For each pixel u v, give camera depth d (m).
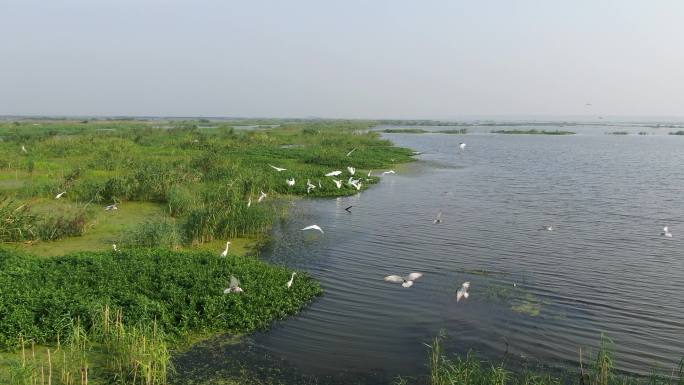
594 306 13.80
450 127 158.25
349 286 15.23
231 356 11.11
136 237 18.52
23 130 75.62
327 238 20.59
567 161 51.59
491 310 13.52
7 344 10.80
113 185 25.78
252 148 51.34
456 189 33.03
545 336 12.10
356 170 39.84
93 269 14.24
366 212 25.62
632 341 11.88
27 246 18.16
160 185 26.30
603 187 34.09
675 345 11.71
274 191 29.72
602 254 18.44
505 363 10.92
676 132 127.00
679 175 40.34
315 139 65.88
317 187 31.31
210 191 25.59
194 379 10.20
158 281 13.80
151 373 9.98
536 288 15.10
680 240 20.31
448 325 12.68
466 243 19.88
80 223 19.75
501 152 62.81
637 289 15.03
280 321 12.80
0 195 25.09
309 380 10.27
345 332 12.28
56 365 10.34
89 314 11.62
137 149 46.28
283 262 17.45
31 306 11.73
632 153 61.81
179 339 11.71
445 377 9.91
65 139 51.00
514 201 28.86
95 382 9.88
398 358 11.15
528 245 19.61
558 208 26.84
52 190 25.69
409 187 33.81
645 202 28.62
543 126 183.50
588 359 11.07
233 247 19.19
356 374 10.53
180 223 21.47
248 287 14.05
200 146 51.00
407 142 82.06
